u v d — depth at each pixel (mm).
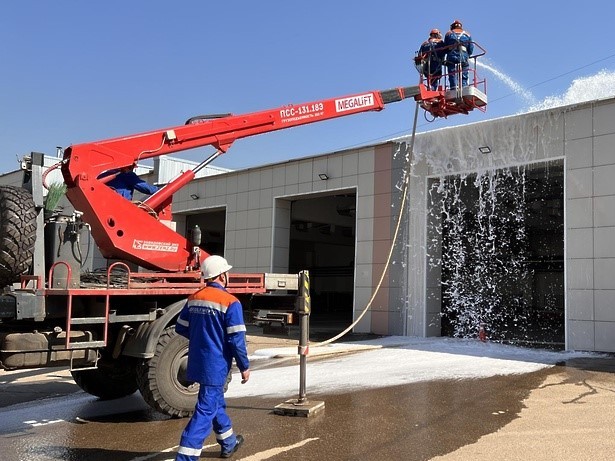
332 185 18500
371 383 8828
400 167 16781
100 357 6809
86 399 8164
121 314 6762
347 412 6883
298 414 6676
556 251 22375
